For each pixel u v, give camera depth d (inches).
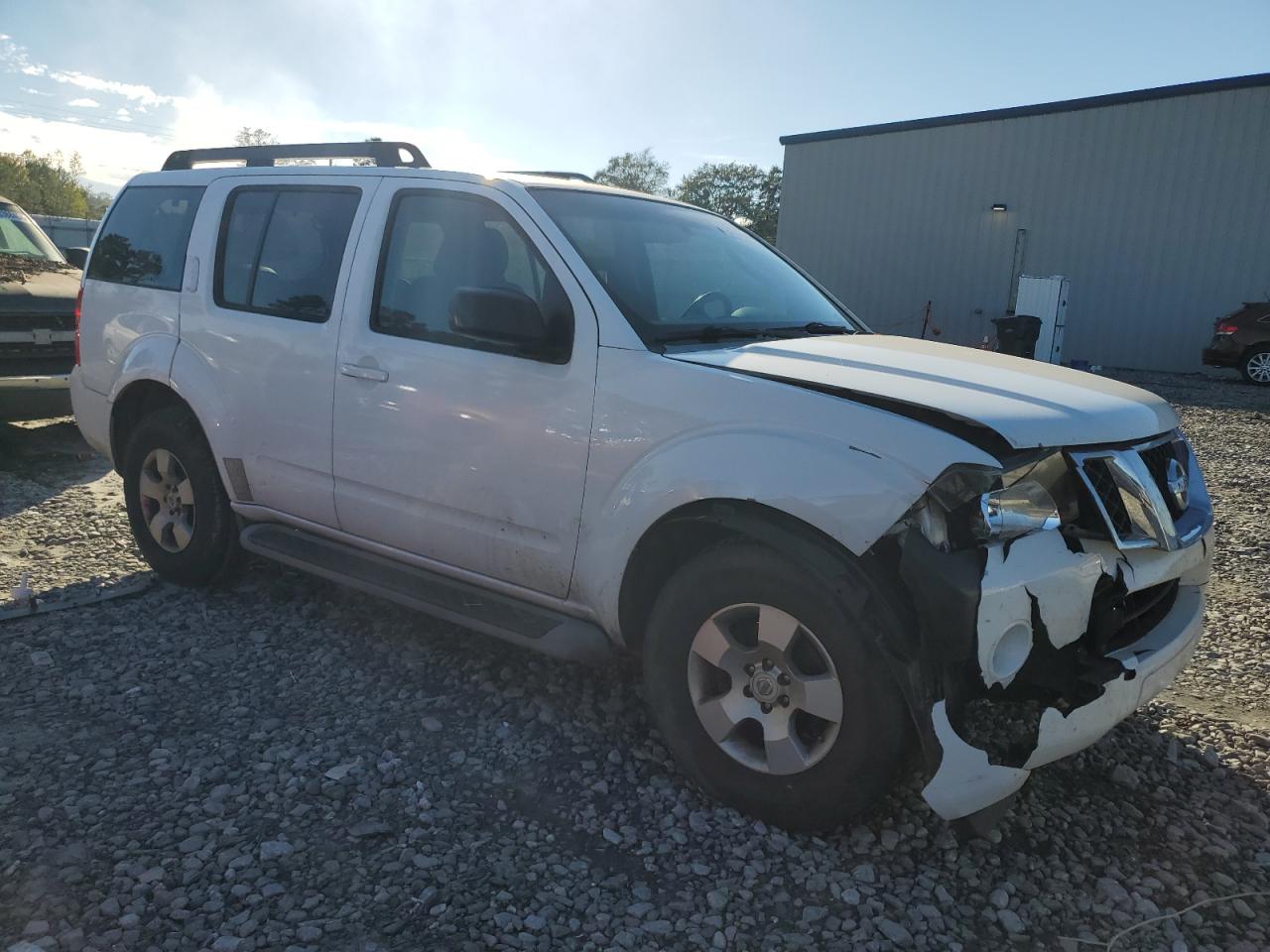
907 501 97.3
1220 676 161.9
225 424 166.2
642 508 116.0
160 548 184.1
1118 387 122.4
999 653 97.3
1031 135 836.0
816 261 986.7
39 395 274.5
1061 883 104.5
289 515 164.4
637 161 3479.3
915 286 924.0
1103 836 113.7
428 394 138.3
